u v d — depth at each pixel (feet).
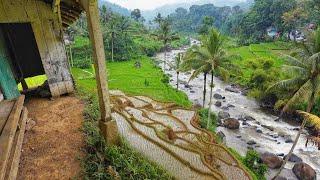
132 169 25.99
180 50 284.82
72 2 31.14
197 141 56.85
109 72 170.19
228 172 49.55
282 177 72.33
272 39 258.57
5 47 33.73
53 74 33.60
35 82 45.93
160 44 275.59
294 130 100.42
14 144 17.99
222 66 88.69
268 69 138.31
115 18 242.99
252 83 138.21
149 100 82.28
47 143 24.41
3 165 14.55
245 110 120.37
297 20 233.35
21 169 20.84
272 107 122.83
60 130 26.66
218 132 92.27
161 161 38.70
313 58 60.95
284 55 71.87
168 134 56.39
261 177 70.85
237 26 330.34
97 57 23.73
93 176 22.17
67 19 35.37
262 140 93.09
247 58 184.14
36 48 37.83
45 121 28.14
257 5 281.95
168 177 31.60
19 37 36.45
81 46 211.00
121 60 217.77
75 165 22.38
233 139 93.50
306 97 64.90
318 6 207.00
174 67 178.81
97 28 22.90
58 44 33.65
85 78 142.72
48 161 22.22
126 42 238.48
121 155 26.30
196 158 45.83
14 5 29.19
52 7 31.22
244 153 84.28
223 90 148.15
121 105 70.18
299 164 74.33
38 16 31.24
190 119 70.69
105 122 26.37
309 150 86.48
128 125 51.24
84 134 26.43
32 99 33.78
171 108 77.87
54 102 33.14
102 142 25.99
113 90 88.22
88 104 33.47
